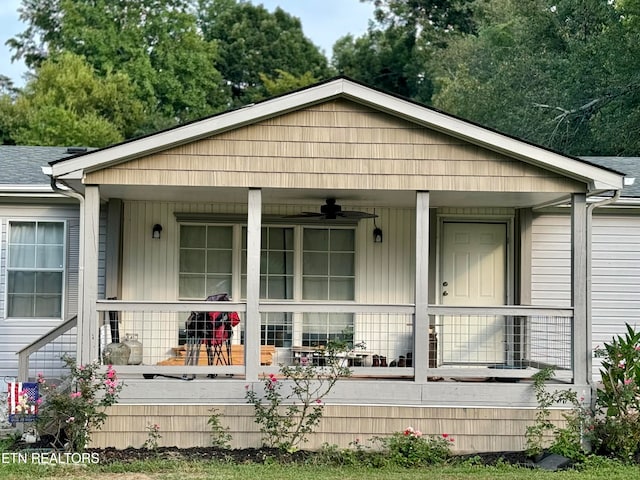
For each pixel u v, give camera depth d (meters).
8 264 14.12
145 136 10.89
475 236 14.77
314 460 10.40
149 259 14.11
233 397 10.98
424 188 11.22
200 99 43.28
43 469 9.78
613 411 10.91
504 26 35.38
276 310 11.06
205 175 11.12
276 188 11.30
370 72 45.97
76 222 14.19
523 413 11.12
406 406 11.08
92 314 10.95
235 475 9.55
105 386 10.65
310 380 11.04
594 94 28.45
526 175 11.30
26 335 14.11
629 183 11.51
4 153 16.11
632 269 14.59
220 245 14.33
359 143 11.24
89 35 41.66
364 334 14.34
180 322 14.03
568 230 14.57
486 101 32.47
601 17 30.11
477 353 14.61
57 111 35.00
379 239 14.47
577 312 11.31
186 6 46.06
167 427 10.94
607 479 9.61
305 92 11.05
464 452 11.05
